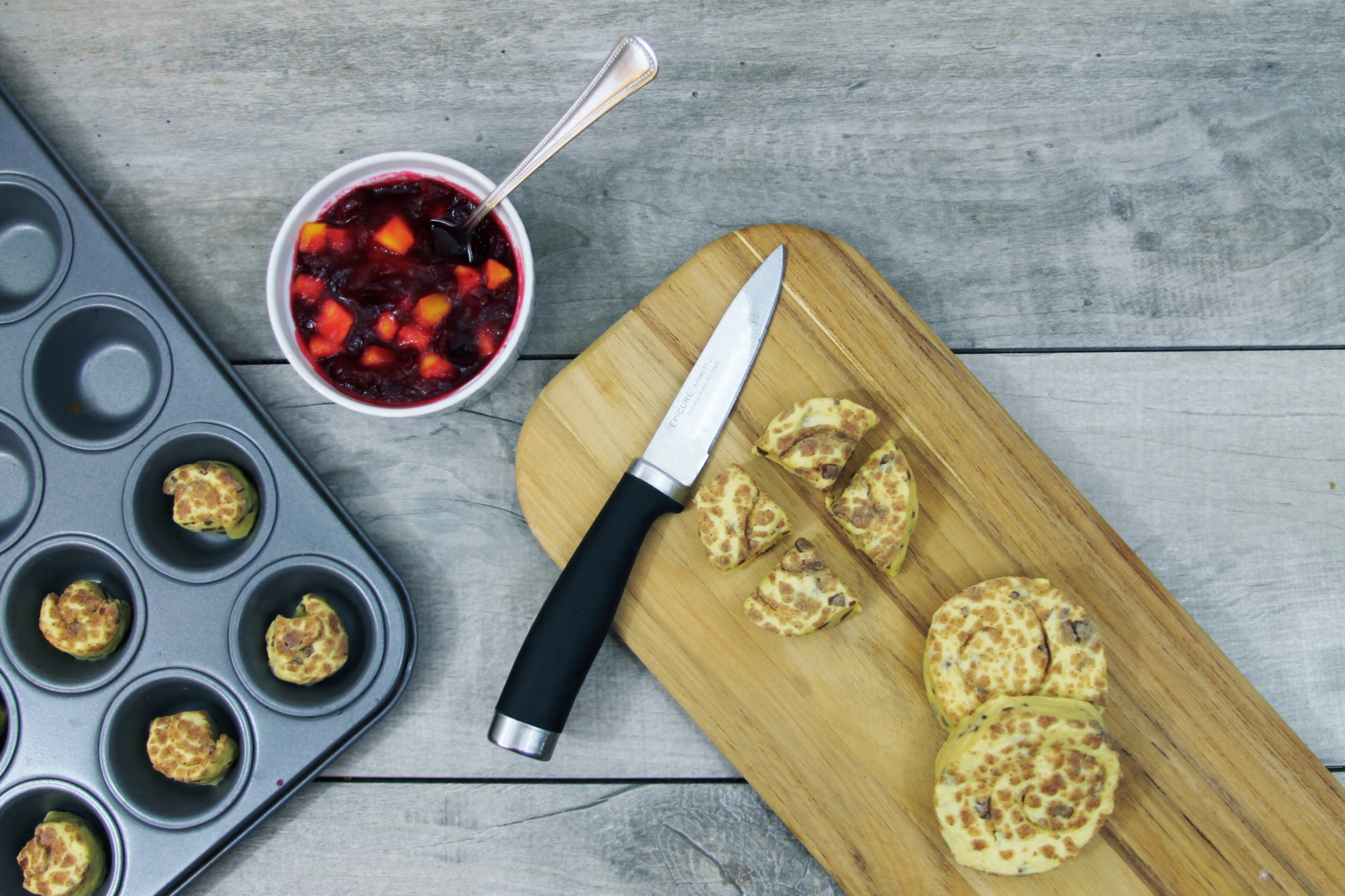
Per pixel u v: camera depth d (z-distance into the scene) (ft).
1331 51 4.70
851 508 4.04
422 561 4.56
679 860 4.44
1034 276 4.66
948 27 4.73
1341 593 4.46
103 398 4.66
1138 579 4.12
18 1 4.78
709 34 4.73
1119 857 4.03
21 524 4.36
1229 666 4.07
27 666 4.31
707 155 4.71
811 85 4.72
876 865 4.05
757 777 4.10
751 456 4.26
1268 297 4.63
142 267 4.49
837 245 4.28
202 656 4.29
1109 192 4.68
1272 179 4.67
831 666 4.14
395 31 4.77
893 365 4.25
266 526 4.29
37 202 4.63
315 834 4.45
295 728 4.22
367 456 4.61
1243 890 3.99
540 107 4.73
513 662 4.46
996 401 4.24
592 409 4.26
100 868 4.29
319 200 3.88
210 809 4.19
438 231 3.98
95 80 4.78
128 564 4.33
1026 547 4.16
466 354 4.00
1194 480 4.53
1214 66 4.72
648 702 4.48
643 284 4.66
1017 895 4.02
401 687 4.27
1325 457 4.54
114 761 4.23
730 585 4.17
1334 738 4.38
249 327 4.68
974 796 3.87
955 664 3.96
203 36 4.79
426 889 4.44
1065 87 4.73
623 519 3.95
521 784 4.48
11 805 4.24
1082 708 3.88
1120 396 4.58
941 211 4.68
